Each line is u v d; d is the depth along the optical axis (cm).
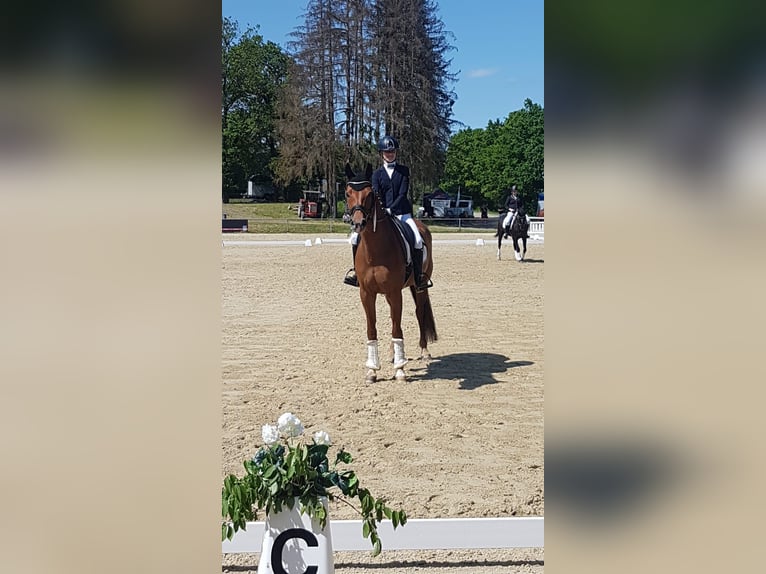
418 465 510
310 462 320
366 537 339
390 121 4550
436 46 4697
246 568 350
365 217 692
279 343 952
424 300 842
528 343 940
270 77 5341
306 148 4609
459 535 370
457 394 699
